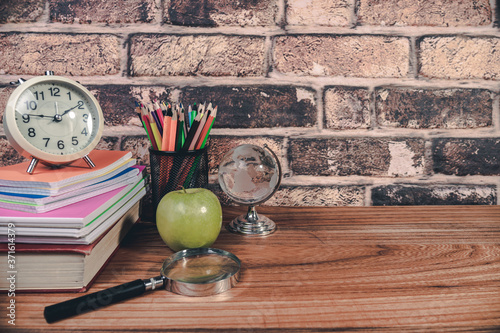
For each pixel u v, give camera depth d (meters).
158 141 0.76
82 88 0.65
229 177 0.74
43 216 0.49
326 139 0.91
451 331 0.41
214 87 0.89
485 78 0.90
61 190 0.54
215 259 0.58
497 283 0.52
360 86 0.90
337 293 0.49
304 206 0.91
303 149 0.91
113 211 0.60
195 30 0.88
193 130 0.72
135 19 0.87
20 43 0.85
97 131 0.65
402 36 0.89
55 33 0.86
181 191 0.65
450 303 0.47
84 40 0.86
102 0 0.86
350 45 0.89
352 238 0.69
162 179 0.76
